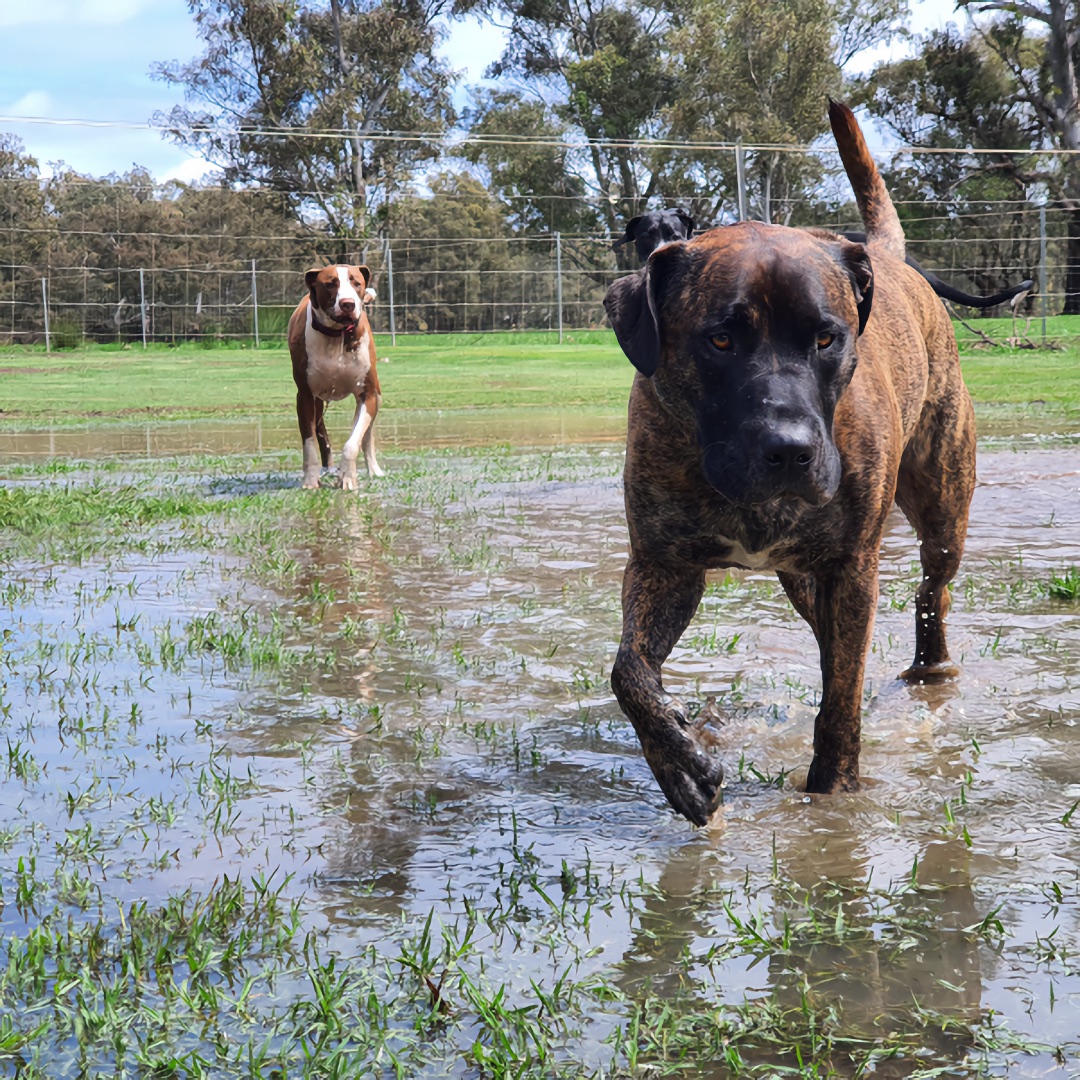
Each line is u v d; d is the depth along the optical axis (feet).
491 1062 6.34
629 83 178.40
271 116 160.04
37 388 79.15
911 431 12.57
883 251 13.84
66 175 191.83
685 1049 6.57
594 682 14.07
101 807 10.33
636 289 9.89
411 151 164.25
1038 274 154.92
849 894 8.48
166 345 160.76
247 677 14.35
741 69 165.37
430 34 166.09
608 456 38.01
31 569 21.06
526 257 182.09
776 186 165.68
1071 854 9.02
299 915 8.27
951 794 10.42
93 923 8.19
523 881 8.82
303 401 32.04
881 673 14.42
